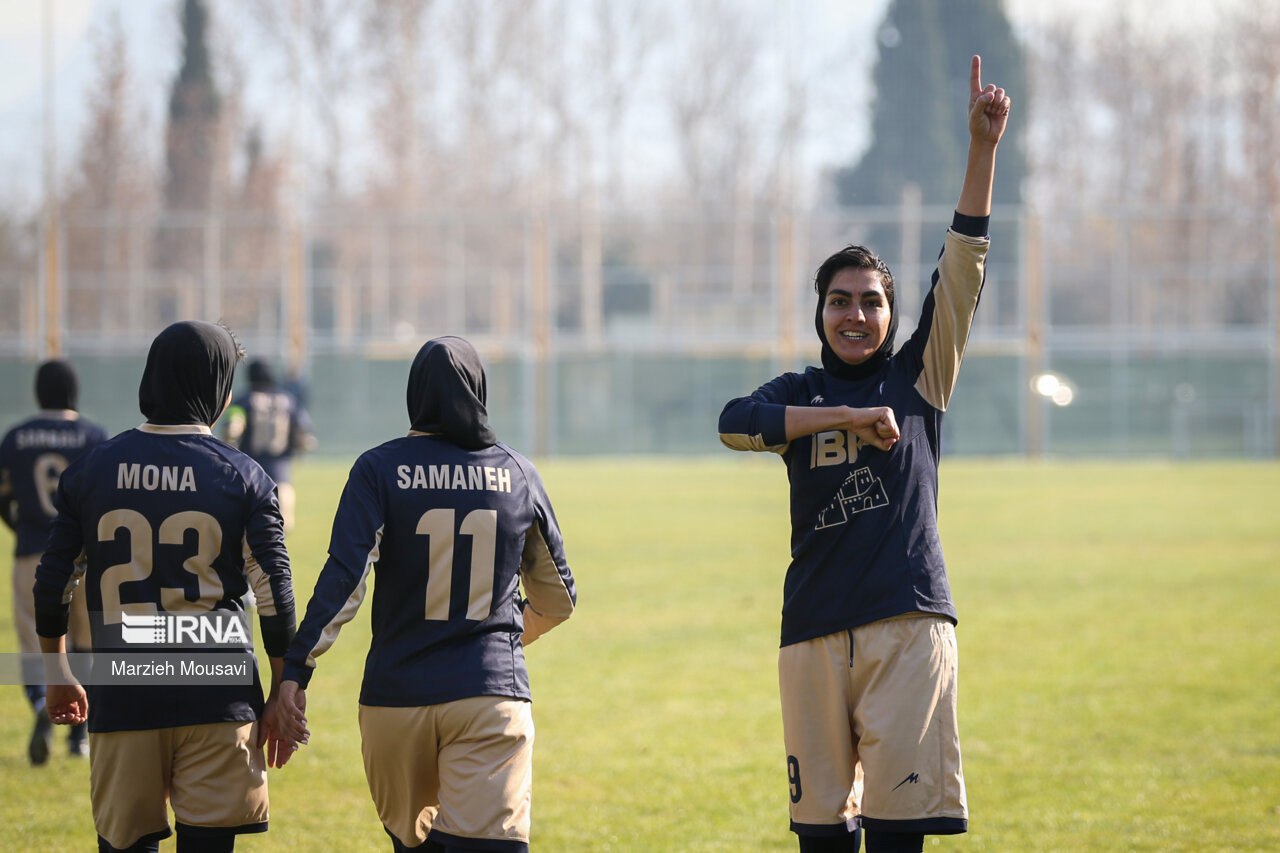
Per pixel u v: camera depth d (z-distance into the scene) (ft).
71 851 73.82
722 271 501.97
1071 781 85.46
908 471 57.11
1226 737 95.55
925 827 54.75
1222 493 298.35
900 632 55.72
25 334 488.85
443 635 55.16
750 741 97.04
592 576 177.78
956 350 58.44
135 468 55.93
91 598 56.03
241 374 484.74
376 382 481.05
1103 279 494.59
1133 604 152.87
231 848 57.21
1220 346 466.70
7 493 92.79
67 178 515.50
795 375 60.39
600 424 478.59
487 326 525.75
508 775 54.75
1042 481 341.21
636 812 81.05
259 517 56.44
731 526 235.81
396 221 507.30
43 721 91.25
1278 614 145.59
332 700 110.63
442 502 55.93
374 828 78.07
